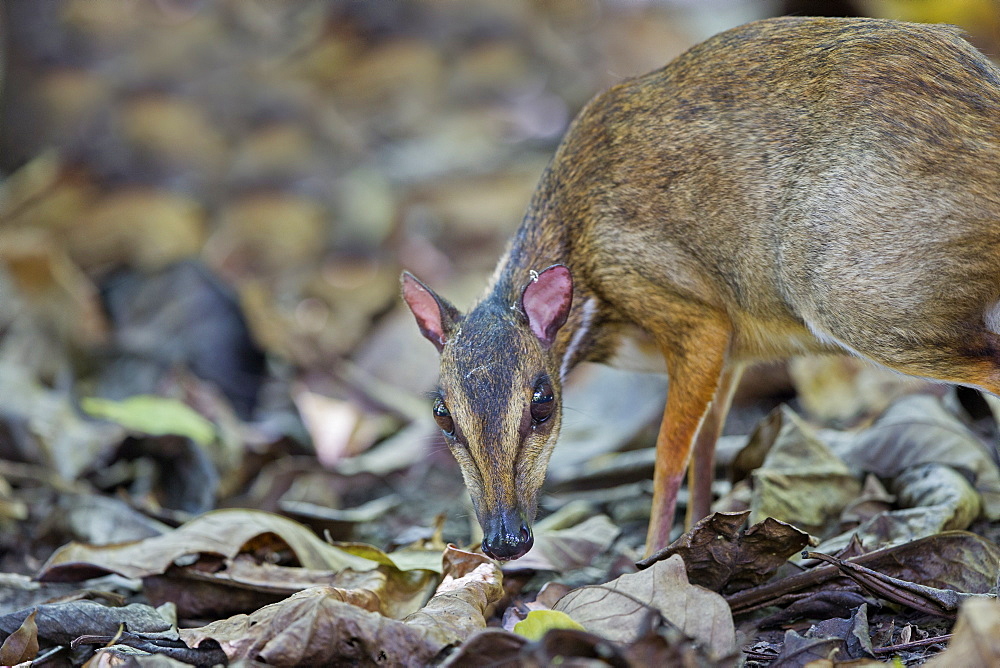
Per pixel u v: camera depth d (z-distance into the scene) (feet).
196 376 49.88
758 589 26.37
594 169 31.48
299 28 83.15
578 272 31.78
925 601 24.91
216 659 24.45
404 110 80.12
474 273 61.21
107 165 71.51
